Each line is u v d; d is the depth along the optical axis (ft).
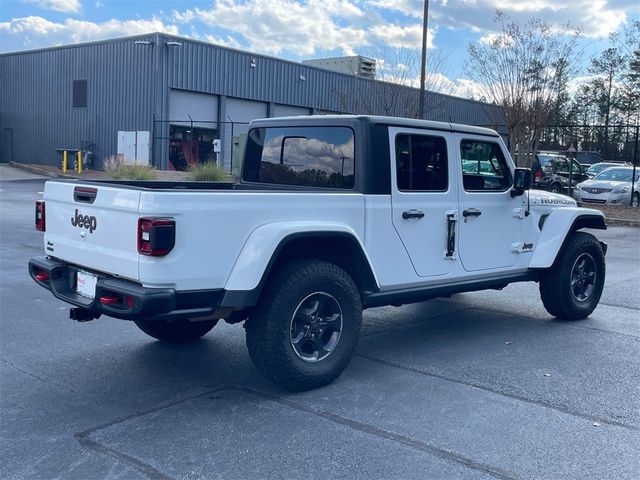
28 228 47.88
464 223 21.30
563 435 14.98
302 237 16.76
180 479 12.86
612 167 83.82
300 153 20.71
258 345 16.66
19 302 26.71
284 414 16.03
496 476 13.05
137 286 15.33
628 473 13.24
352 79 110.83
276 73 119.24
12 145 130.31
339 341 17.84
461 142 21.16
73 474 13.03
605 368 19.74
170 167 107.86
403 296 19.74
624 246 47.70
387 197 19.08
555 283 24.66
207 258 15.60
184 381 18.30
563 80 75.20
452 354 21.07
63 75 118.73
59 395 17.16
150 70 104.83
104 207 15.99
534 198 23.90
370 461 13.62
